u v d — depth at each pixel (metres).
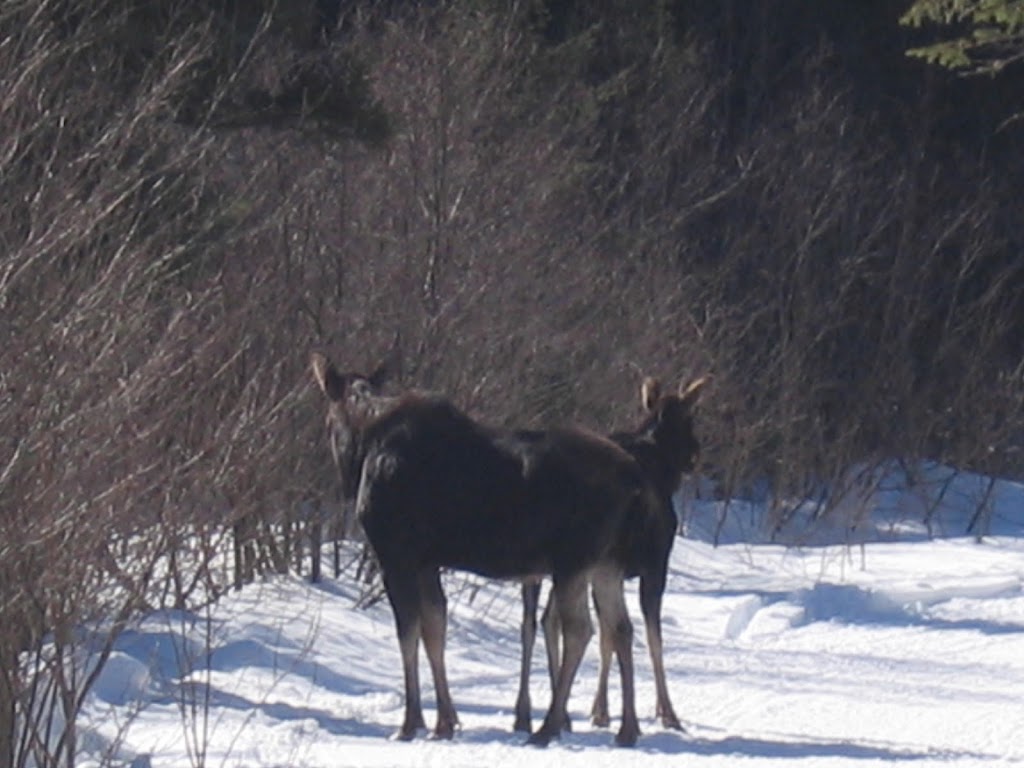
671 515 44.00
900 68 122.19
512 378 66.81
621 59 109.12
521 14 91.25
